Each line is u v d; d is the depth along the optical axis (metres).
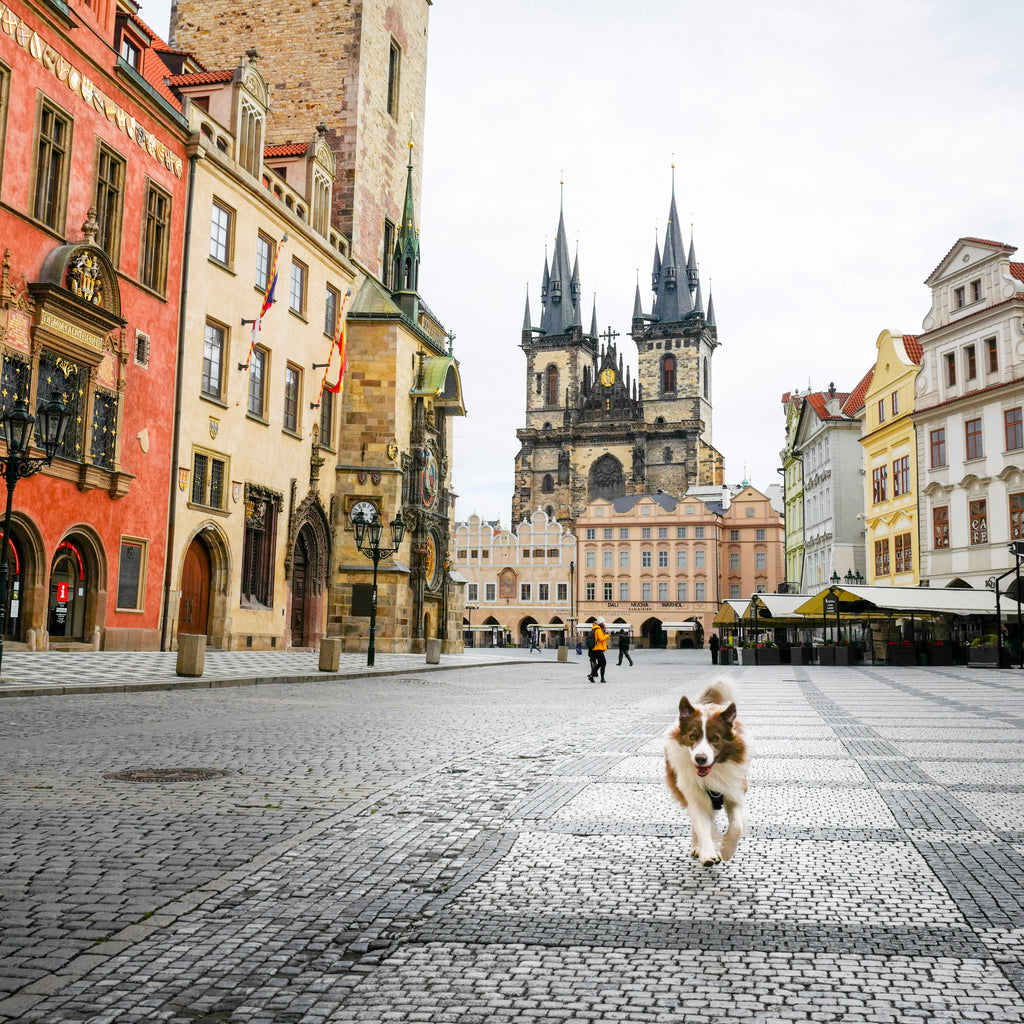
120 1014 4.29
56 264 27.27
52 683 19.25
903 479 60.94
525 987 4.62
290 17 52.38
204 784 9.68
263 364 40.16
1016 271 54.97
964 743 13.12
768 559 125.31
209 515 35.47
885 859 6.89
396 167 56.75
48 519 27.36
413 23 59.50
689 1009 4.37
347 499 46.34
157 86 35.22
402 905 5.85
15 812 8.16
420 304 56.50
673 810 8.62
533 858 6.95
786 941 5.24
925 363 58.31
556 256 163.25
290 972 4.78
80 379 28.69
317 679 27.12
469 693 24.27
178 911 5.68
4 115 25.97
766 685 28.38
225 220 37.34
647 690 26.75
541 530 130.25
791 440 91.56
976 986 4.62
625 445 147.12
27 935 5.24
